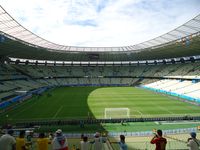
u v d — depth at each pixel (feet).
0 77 222.89
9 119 116.88
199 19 159.33
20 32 174.40
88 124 102.17
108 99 183.62
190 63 276.62
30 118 118.93
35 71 305.53
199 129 84.23
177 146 58.34
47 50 250.57
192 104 154.20
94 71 345.51
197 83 208.95
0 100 159.02
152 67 331.36
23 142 28.48
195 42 187.62
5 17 141.38
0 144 25.00
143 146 61.31
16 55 250.57
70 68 346.54
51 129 93.40
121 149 27.86
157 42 233.76
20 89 216.54
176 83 239.71
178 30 187.73
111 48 294.05
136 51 277.23
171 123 100.17
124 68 350.84
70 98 190.60
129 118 110.42
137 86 295.07
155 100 175.22
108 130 90.58
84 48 290.35
